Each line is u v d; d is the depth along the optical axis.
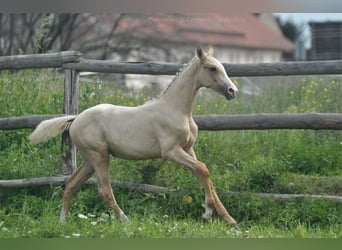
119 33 59.16
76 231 17.55
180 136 19.12
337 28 64.88
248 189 21.27
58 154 23.27
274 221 20.11
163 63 21.80
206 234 17.42
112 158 22.59
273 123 21.11
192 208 20.73
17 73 28.25
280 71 21.16
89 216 20.08
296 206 20.27
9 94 25.06
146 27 62.69
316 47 65.25
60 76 27.03
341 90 25.83
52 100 24.73
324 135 23.75
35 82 25.98
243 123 21.28
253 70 21.27
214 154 23.23
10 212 20.58
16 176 22.56
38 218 19.39
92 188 21.84
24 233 17.42
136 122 19.36
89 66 22.14
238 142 24.17
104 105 19.98
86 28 61.59
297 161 22.59
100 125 19.58
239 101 27.45
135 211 20.64
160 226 17.89
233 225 18.84
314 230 19.02
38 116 22.47
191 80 19.17
